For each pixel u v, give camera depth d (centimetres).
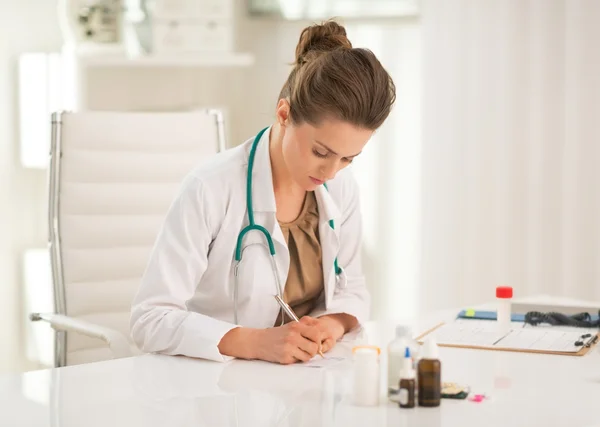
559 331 197
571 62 342
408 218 375
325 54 169
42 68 349
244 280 188
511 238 356
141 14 360
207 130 264
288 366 164
